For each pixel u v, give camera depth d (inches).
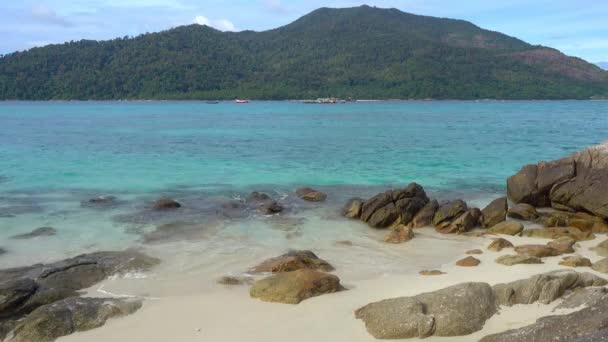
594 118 3595.0
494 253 582.9
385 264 548.1
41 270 510.6
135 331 381.7
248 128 2679.6
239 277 498.9
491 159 1438.2
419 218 719.7
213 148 1697.8
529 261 535.5
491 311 389.4
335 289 453.4
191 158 1435.8
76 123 3029.0
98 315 398.0
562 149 1681.8
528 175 859.4
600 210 738.2
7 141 1888.5
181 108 5684.1
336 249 605.0
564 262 528.1
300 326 385.1
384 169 1246.9
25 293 426.9
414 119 3540.8
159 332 379.9
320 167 1274.6
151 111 4847.4
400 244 628.1
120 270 513.0
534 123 3075.8
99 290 464.4
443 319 370.0
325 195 898.7
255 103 7544.3
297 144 1845.5
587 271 502.3
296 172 1192.2
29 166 1244.5
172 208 792.9
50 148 1656.0
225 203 825.5
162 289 467.8
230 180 1074.1
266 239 642.2
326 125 2925.7
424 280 486.6
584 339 305.9
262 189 976.9
